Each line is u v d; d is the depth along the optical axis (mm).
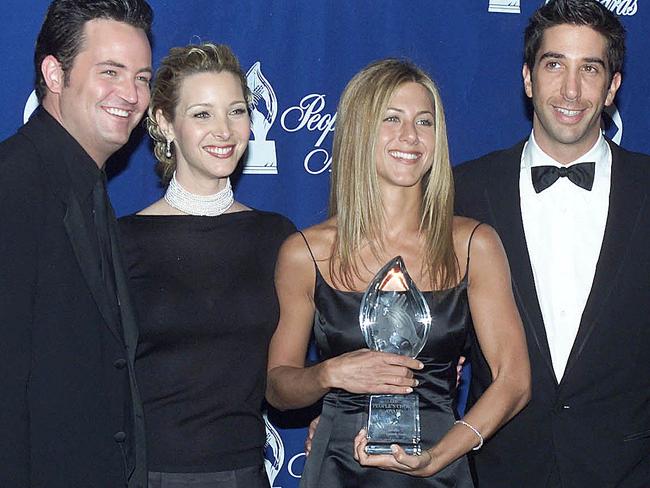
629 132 4414
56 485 2754
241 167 4055
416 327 3014
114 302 2926
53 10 2863
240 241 3277
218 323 3180
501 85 4277
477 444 2994
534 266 3439
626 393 3338
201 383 3154
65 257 2756
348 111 3082
